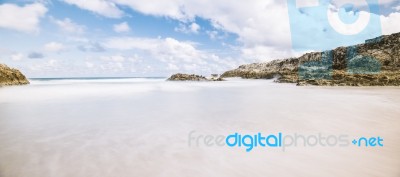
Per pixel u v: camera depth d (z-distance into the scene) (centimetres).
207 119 880
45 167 459
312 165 468
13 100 1414
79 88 2455
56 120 862
